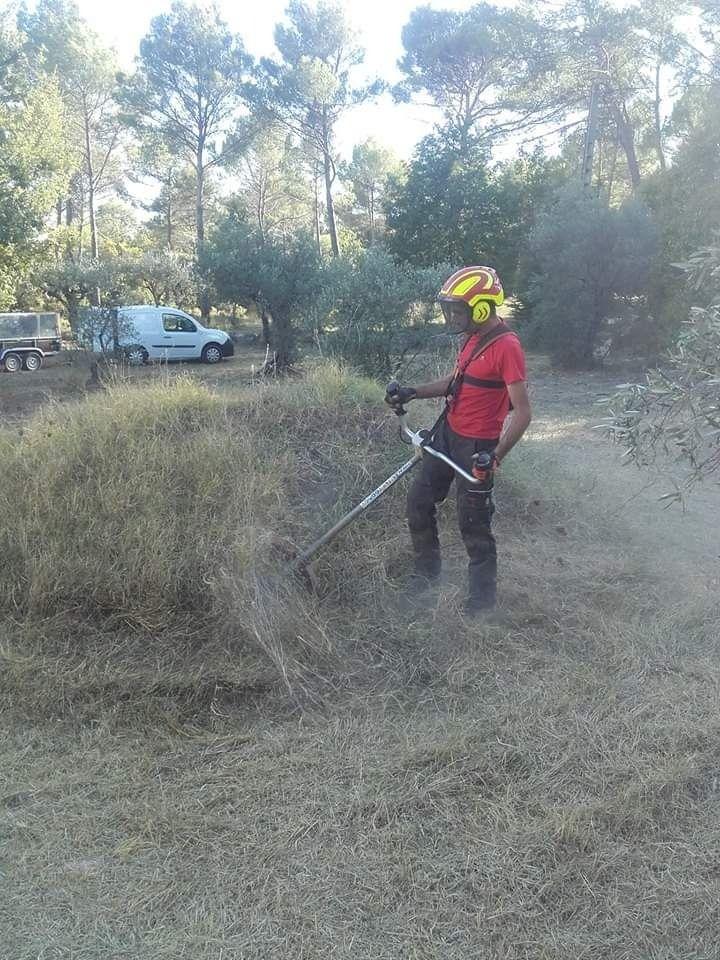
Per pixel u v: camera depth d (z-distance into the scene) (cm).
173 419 505
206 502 434
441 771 288
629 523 547
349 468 499
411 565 443
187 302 3319
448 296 377
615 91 2620
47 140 2438
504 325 387
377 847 254
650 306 1678
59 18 4500
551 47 2447
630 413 316
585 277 1628
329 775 289
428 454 410
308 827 263
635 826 259
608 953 216
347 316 1097
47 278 2461
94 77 4494
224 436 487
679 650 373
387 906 232
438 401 594
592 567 460
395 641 381
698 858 246
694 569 469
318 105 3669
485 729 312
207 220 5453
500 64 2922
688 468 708
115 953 217
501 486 541
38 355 2062
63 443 466
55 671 348
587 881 238
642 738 303
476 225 2248
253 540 392
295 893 237
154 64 3769
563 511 543
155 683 341
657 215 1686
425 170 2297
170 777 291
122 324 1781
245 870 246
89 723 325
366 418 543
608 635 383
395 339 1081
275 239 1681
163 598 385
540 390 1393
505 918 227
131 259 3334
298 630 367
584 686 340
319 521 460
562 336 1666
